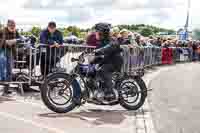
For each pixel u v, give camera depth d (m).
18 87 9.48
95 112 7.54
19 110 7.39
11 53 9.13
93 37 10.20
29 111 7.34
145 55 16.88
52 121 6.63
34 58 9.30
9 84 9.37
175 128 6.47
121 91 7.57
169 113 7.68
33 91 9.60
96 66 7.38
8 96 8.82
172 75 15.30
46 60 9.45
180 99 9.34
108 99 7.42
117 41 7.61
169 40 22.83
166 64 21.59
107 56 7.41
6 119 6.63
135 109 7.70
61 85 7.18
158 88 11.14
